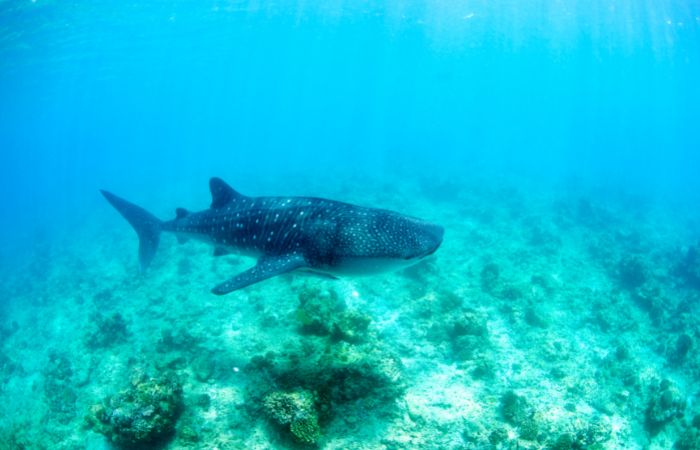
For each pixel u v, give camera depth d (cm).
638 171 6338
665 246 2428
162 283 1694
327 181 3931
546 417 819
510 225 2389
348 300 1267
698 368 1105
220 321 1185
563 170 5388
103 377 1081
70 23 3338
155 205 4128
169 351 1062
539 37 6850
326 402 720
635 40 6356
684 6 4134
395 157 5109
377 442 699
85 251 2753
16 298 2169
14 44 3388
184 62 6925
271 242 637
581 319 1291
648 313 1413
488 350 1055
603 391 968
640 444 848
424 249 472
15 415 1084
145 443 733
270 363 816
